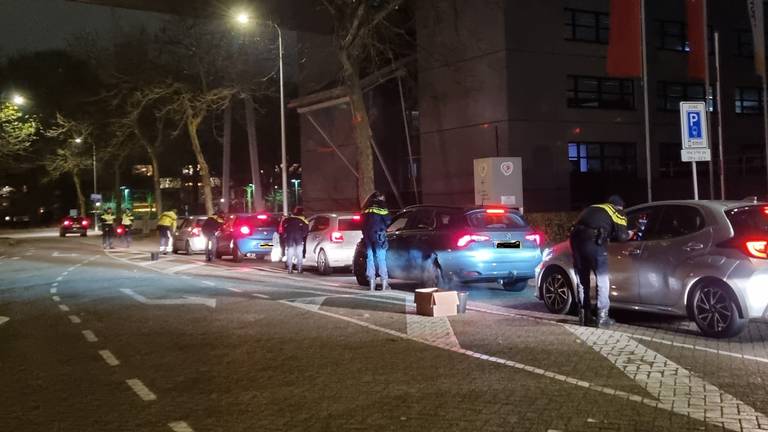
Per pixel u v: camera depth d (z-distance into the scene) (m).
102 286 16.62
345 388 6.89
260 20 30.52
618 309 10.94
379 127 35.88
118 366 8.22
